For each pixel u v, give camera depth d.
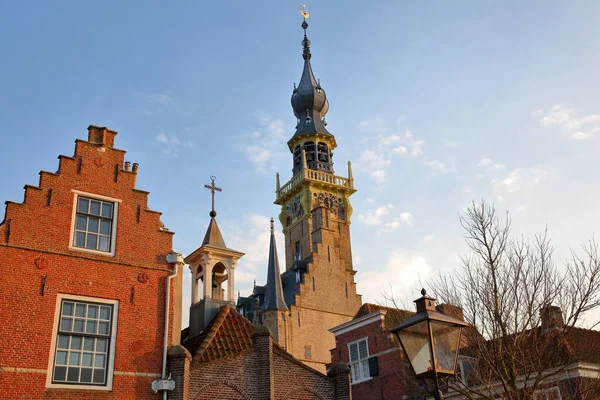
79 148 18.69
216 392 17.39
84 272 17.30
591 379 21.09
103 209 18.48
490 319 17.83
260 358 18.39
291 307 45.53
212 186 23.72
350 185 62.22
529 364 17.92
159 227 19.22
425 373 10.97
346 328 33.56
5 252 16.31
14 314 15.80
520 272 18.09
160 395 16.80
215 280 22.47
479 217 20.06
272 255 46.31
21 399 15.03
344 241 59.47
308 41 73.75
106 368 16.56
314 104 68.31
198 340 19.39
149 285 18.23
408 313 31.42
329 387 19.52
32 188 17.34
